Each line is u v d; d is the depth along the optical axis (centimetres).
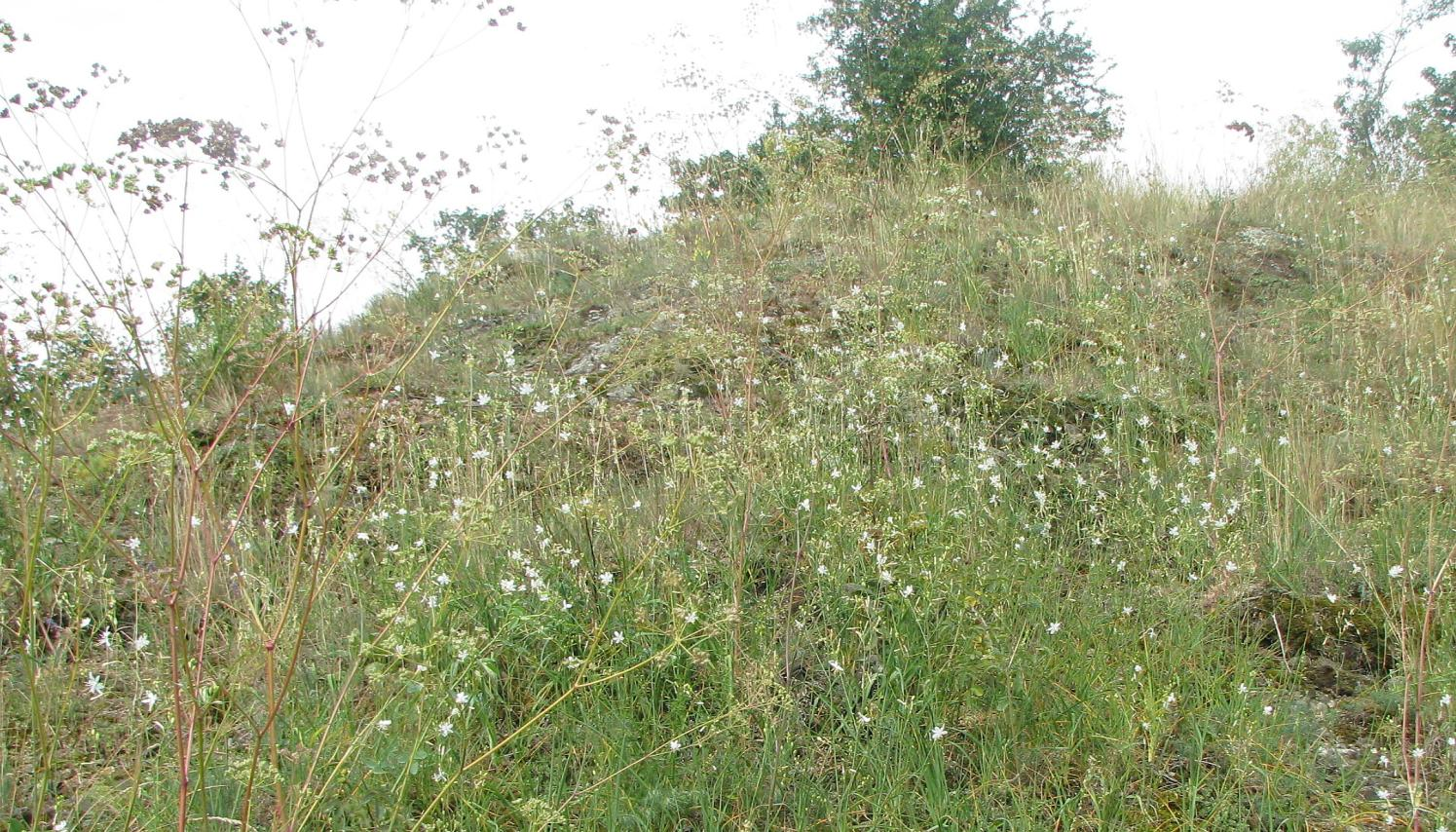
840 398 473
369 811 268
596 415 493
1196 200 837
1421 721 317
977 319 625
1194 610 368
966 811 284
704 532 401
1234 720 312
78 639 282
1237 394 538
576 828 269
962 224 740
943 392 503
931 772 295
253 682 292
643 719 316
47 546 338
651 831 276
